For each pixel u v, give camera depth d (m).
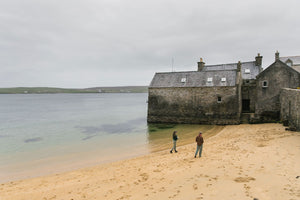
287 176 7.88
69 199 8.52
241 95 30.00
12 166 14.50
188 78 30.44
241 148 13.45
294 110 17.70
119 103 103.62
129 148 18.67
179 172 10.17
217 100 27.19
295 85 24.59
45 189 10.08
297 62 32.97
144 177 10.21
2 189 10.45
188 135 22.42
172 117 29.92
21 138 24.06
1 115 50.16
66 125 33.69
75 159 15.93
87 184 10.25
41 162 15.33
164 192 7.87
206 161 11.49
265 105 26.17
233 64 37.22
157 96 30.92
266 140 14.66
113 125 33.06
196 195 7.14
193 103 28.59
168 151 16.34
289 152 10.95
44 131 28.56
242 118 27.56
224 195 6.84
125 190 8.75
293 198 6.15
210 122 27.55
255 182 7.64
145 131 26.23
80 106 82.56
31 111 60.94
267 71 26.45
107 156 16.45
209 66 39.19
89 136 24.84
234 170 9.30
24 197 9.22
